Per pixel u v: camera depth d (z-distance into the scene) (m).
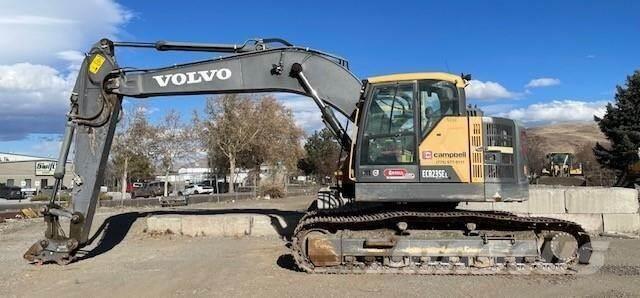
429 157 10.21
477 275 9.93
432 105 10.41
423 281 9.45
